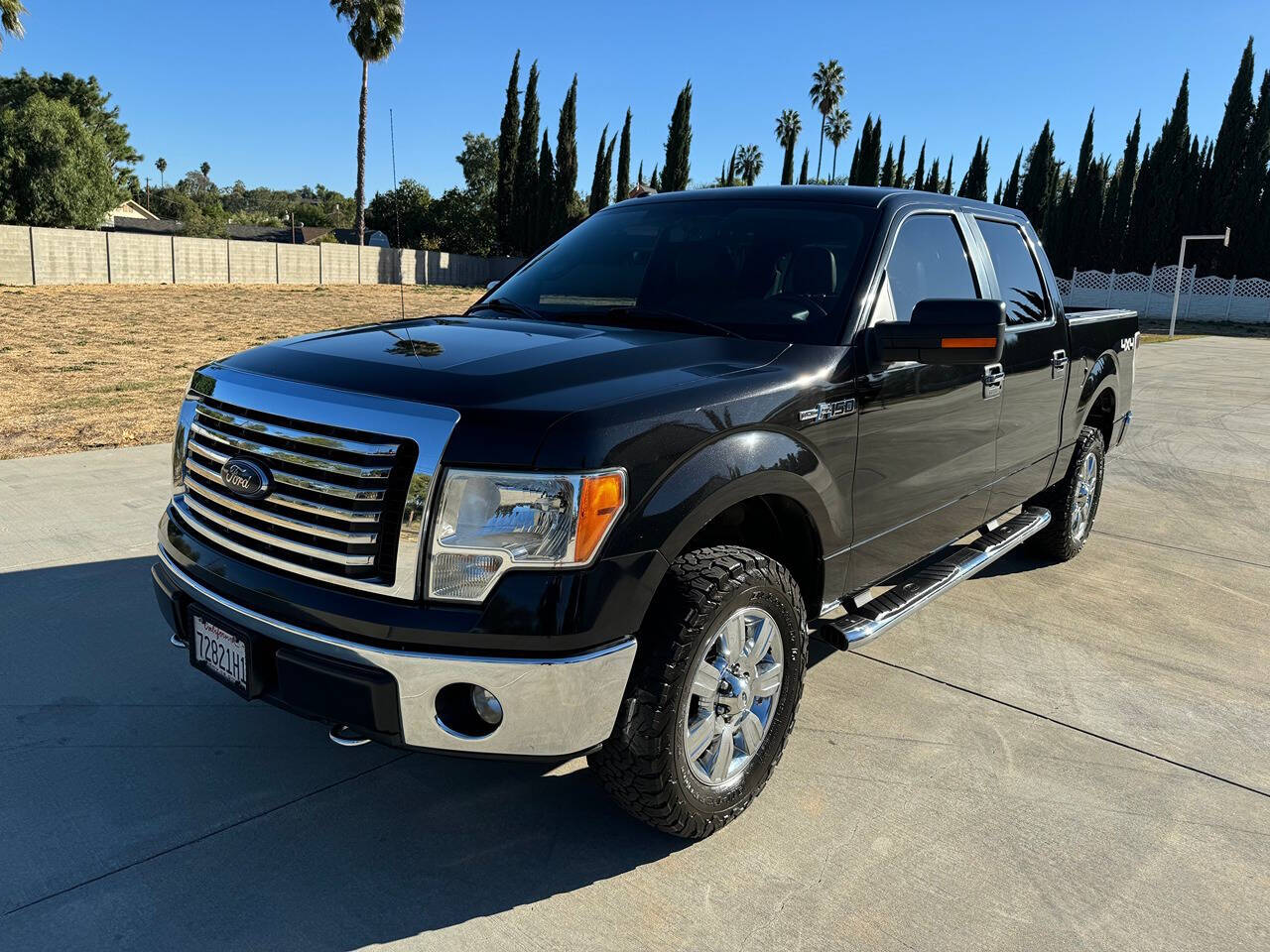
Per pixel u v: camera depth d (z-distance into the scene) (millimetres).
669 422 2361
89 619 3982
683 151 51844
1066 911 2441
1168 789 3053
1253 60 40656
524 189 54812
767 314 3127
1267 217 40875
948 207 3859
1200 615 4684
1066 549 5328
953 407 3572
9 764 2926
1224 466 8398
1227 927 2404
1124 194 45531
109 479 6242
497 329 2996
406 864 2537
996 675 3893
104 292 30797
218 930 2260
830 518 2930
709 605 2400
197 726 3205
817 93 77750
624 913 2373
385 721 2215
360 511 2223
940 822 2818
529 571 2176
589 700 2240
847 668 3916
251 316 23828
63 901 2336
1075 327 4812
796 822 2793
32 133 38875
